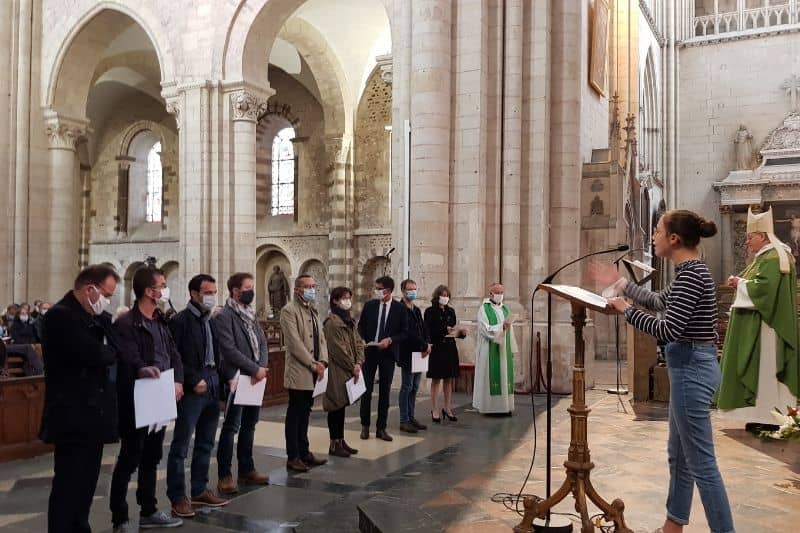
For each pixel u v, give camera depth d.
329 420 7.91
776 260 7.34
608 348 19.45
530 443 8.53
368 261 24.56
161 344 5.52
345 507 6.04
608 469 7.06
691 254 4.36
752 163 27.38
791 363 7.29
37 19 19.53
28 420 8.03
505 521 5.30
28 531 5.39
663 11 28.66
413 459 7.70
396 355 8.91
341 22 21.88
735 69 28.14
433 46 13.09
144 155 30.80
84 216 30.78
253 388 6.46
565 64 13.54
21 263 19.05
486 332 10.38
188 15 17.03
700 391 4.14
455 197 13.23
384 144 24.38
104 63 25.17
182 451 5.82
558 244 13.43
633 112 22.03
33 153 19.36
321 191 25.89
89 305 4.87
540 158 13.20
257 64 16.86
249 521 5.68
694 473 4.16
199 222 16.50
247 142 16.66
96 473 4.81
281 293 26.78
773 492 6.13
